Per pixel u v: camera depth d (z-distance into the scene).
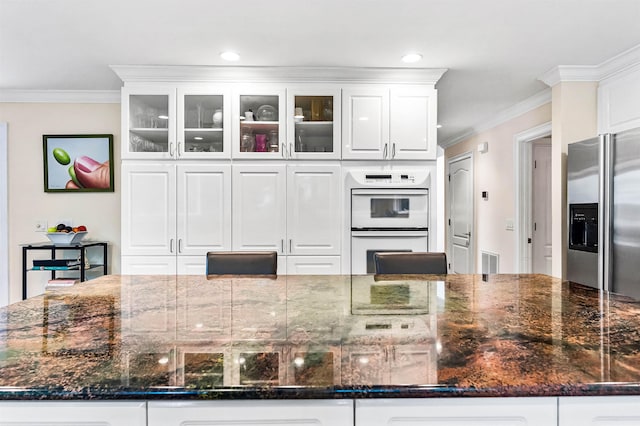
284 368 0.72
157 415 0.67
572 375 0.69
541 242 4.11
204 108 3.06
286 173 3.03
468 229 5.28
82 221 3.51
